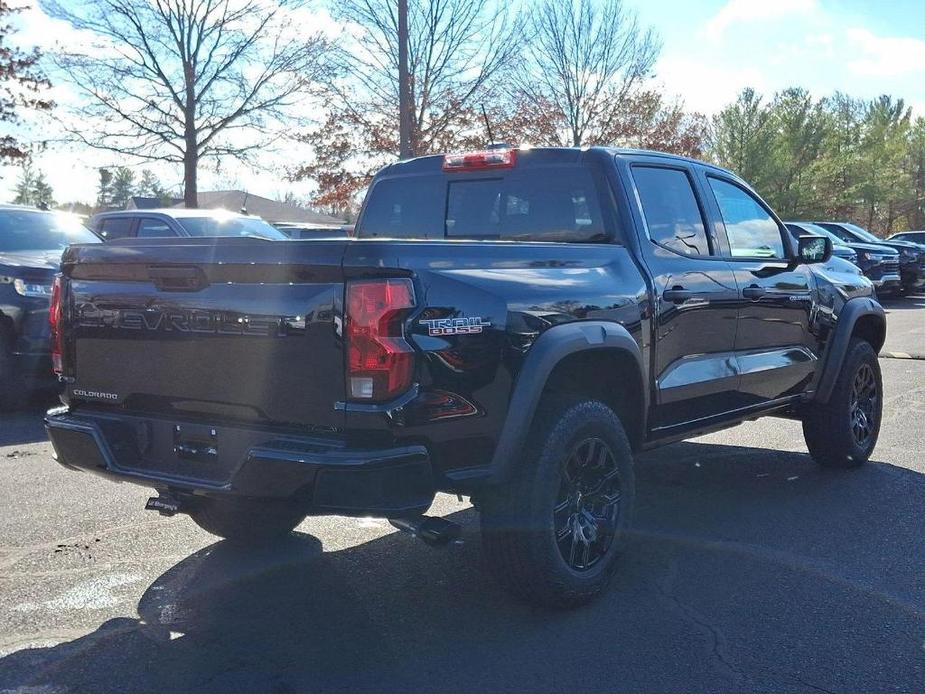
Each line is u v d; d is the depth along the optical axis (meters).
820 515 5.75
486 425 3.84
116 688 3.54
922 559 4.96
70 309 4.38
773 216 6.23
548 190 5.13
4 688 3.54
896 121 72.19
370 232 5.88
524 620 4.18
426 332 3.62
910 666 3.73
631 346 4.49
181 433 4.00
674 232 5.21
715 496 6.19
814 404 6.56
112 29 21.67
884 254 22.80
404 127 17.27
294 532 5.44
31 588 4.53
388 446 3.57
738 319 5.48
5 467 6.76
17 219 9.61
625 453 4.44
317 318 3.61
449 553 5.09
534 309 4.03
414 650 3.88
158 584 4.61
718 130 47.91
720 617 4.20
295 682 3.59
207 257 3.86
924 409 9.11
